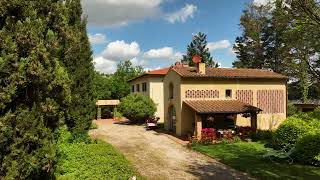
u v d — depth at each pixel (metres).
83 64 20.47
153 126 34.91
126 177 11.49
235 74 31.70
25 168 7.77
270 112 32.84
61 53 12.43
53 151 8.55
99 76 53.66
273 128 32.75
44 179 9.55
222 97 30.88
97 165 12.80
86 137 20.38
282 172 16.59
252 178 15.85
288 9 19.83
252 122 28.69
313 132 18.84
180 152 22.58
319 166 17.70
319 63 25.16
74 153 14.58
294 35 21.91
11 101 7.47
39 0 8.79
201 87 30.19
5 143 7.29
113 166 12.84
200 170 17.53
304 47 23.48
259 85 32.41
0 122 7.11
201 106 27.70
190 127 29.73
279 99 33.25
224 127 30.67
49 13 9.29
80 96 20.33
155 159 20.27
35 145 8.09
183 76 29.05
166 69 44.19
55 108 8.48
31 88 7.91
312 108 37.97
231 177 16.06
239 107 28.23
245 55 63.94
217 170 17.52
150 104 39.34
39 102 8.07
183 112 29.59
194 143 24.81
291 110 38.41
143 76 43.03
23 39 7.45
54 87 8.62
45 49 7.87
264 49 61.00
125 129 35.19
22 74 7.39
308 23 19.77
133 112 38.84
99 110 49.00
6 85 7.27
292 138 20.44
